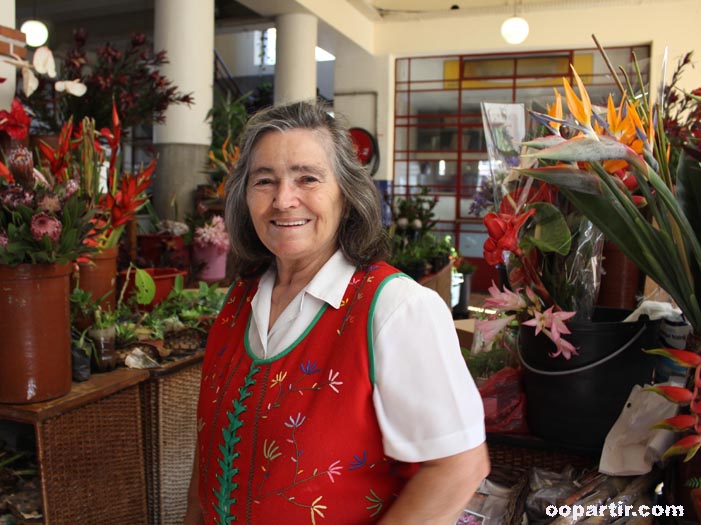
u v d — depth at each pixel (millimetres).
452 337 1051
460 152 9148
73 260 1718
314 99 1220
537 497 1432
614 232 1301
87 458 1838
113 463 1932
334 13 7852
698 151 1209
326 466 1043
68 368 1755
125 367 2045
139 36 2951
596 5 7875
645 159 1188
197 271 3914
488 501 1501
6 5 2594
